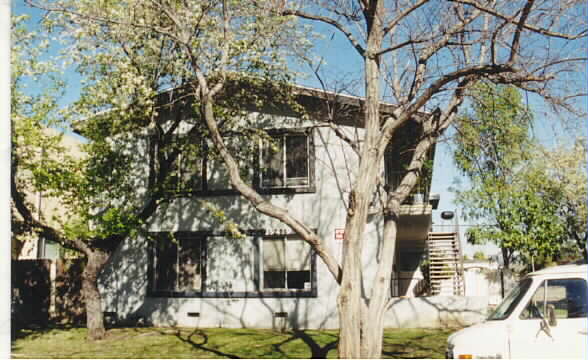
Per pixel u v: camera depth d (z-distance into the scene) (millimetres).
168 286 16594
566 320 7598
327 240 15422
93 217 13359
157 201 15016
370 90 9055
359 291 8320
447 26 9695
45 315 17375
